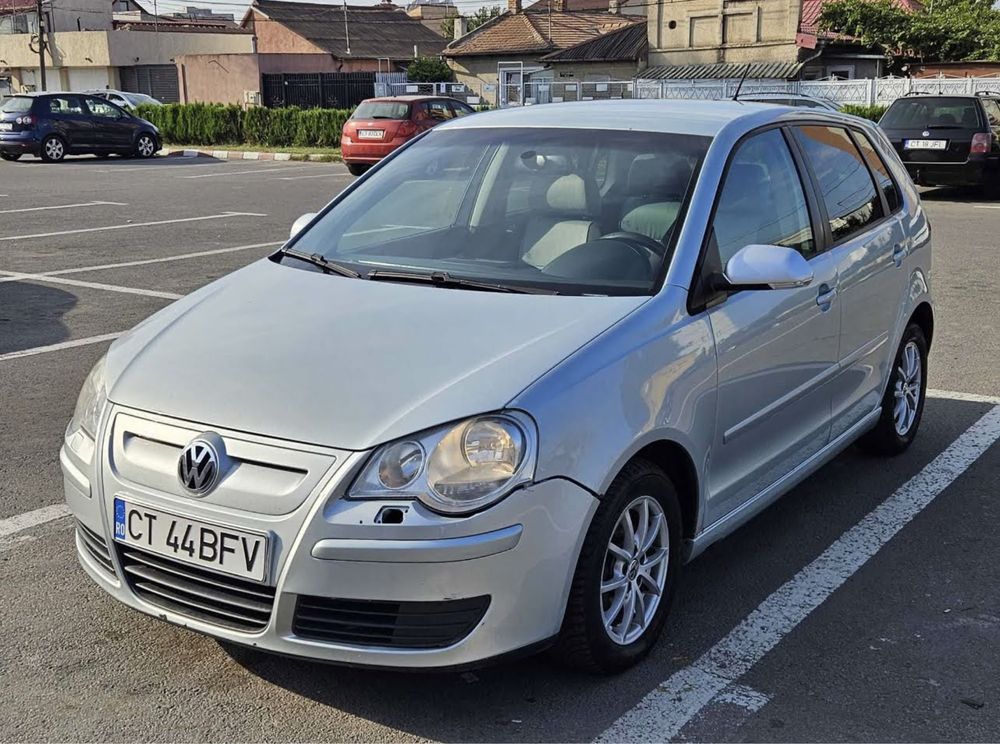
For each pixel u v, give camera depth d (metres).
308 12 63.19
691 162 3.95
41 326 7.98
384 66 58.66
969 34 38.84
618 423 3.08
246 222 13.92
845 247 4.51
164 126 31.00
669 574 3.46
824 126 4.77
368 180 4.62
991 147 16.17
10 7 60.72
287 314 3.52
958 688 3.29
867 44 40.03
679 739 3.01
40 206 15.70
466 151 4.46
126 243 12.07
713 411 3.52
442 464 2.82
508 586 2.86
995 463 5.26
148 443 3.09
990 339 7.67
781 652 3.49
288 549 2.82
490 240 3.98
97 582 3.26
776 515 4.65
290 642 2.87
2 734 3.01
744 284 3.57
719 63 43.41
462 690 3.23
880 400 5.02
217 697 3.20
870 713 3.14
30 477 4.99
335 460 2.83
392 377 3.04
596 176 4.04
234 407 3.02
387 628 2.84
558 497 2.91
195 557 2.95
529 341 3.18
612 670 3.28
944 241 12.20
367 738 3.00
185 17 80.25
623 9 60.66
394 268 3.92
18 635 3.55
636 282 3.56
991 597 3.89
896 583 4.00
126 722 3.07
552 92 40.81
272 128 29.52
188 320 3.60
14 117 24.75
